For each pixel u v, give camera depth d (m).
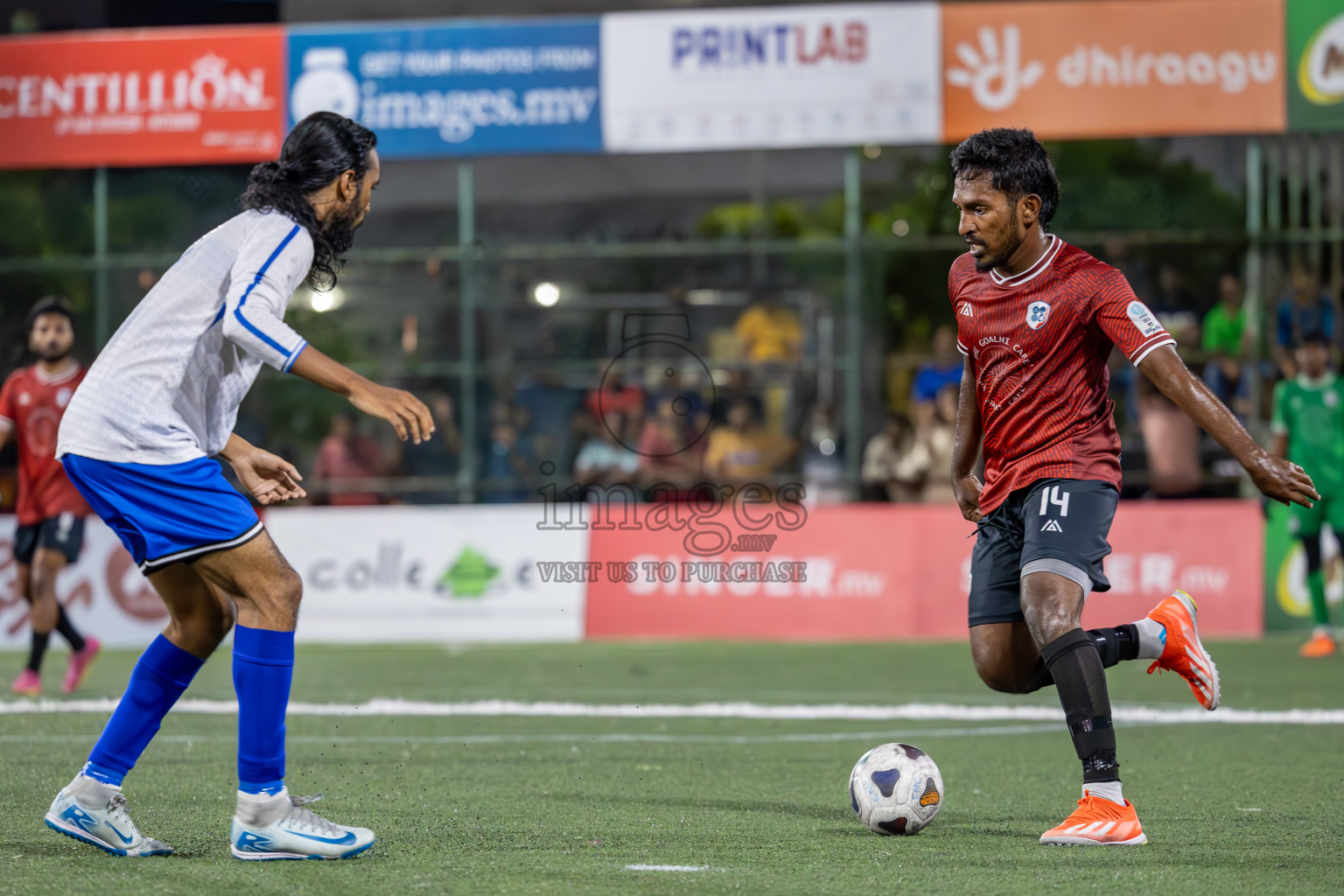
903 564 38.56
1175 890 11.02
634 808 15.18
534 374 43.06
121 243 43.84
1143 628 13.59
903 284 44.31
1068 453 13.25
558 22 38.59
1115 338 12.91
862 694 26.94
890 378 43.75
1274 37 36.91
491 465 42.81
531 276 43.41
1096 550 13.05
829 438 43.28
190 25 52.06
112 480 11.80
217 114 39.47
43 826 13.67
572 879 11.34
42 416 27.31
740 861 12.18
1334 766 18.34
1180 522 38.03
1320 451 33.28
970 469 14.90
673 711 24.56
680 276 44.41
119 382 11.84
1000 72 37.41
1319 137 40.56
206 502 11.80
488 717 23.94
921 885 11.18
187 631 12.57
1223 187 42.84
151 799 15.37
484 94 38.75
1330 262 40.44
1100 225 43.44
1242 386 40.91
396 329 42.97
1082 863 12.08
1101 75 37.25
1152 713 23.92
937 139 37.69
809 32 37.81
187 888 10.98
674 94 38.25
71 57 39.62
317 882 11.20
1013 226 13.16
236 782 16.52
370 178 12.64
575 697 26.53
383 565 39.72
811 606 38.75
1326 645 33.22
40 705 25.36
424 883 11.17
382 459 42.81
